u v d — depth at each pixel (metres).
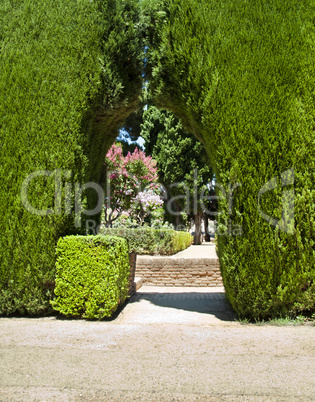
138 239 10.73
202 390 2.56
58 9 5.26
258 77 4.71
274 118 4.60
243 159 4.61
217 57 4.84
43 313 5.07
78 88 5.11
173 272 8.88
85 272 4.82
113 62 5.28
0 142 5.00
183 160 21.05
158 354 3.33
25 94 5.04
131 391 2.55
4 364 3.08
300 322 4.51
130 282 7.00
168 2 5.19
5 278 4.89
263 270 4.51
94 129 5.67
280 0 4.87
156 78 5.26
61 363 3.10
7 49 5.18
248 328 4.32
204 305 5.97
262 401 2.40
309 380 2.72
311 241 4.48
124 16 5.27
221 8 4.97
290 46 4.71
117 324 4.57
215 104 4.76
